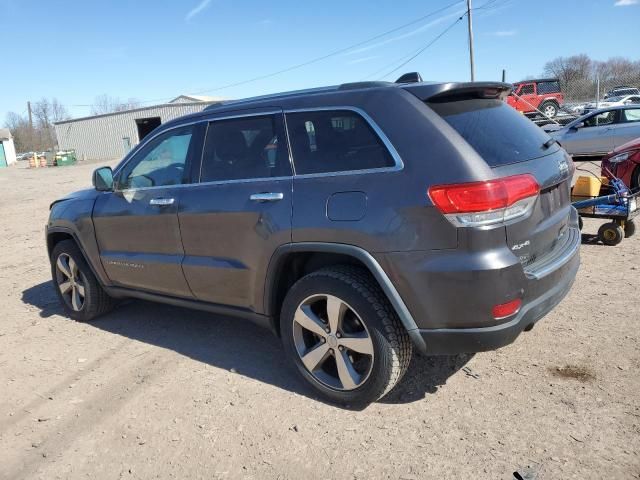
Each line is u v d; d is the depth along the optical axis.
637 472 2.53
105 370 4.02
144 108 49.53
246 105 3.70
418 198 2.79
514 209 2.80
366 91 3.16
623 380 3.28
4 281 6.88
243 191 3.51
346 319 3.24
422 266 2.79
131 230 4.29
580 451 2.69
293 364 3.46
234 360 4.03
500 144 3.05
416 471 2.66
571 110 25.48
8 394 3.76
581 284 4.98
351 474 2.68
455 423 3.01
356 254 2.97
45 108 86.50
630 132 13.91
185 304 4.16
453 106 3.11
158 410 3.39
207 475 2.77
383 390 3.08
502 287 2.72
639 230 7.04
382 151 2.98
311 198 3.16
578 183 6.60
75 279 5.06
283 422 3.16
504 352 3.76
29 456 3.04
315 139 3.26
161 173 4.14
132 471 2.85
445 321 2.82
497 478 2.56
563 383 3.30
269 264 3.39
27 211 13.93
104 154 53.62
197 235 3.81
